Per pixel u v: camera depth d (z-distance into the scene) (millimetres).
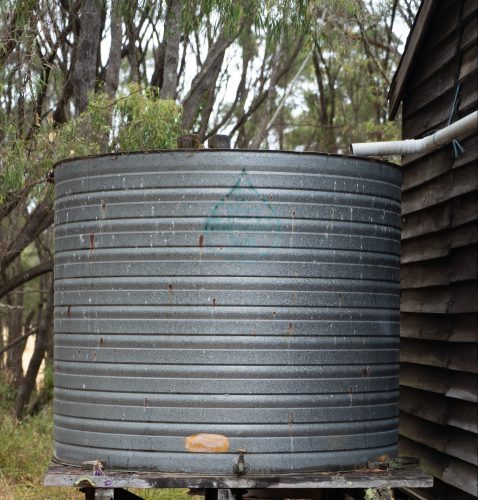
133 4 7453
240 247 3967
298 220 4035
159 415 3975
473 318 4566
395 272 4473
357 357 4156
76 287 4250
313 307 4039
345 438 4105
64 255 4352
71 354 4254
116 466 4051
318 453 4031
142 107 8156
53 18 7727
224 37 10211
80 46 9180
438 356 5016
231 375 3932
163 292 4000
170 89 9883
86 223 4223
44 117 8734
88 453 4141
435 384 5035
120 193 4121
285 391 3975
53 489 7012
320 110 18047
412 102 5770
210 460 3922
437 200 5152
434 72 5375
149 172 4062
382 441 4289
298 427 3990
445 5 5242
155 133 8180
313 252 4051
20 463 7824
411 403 5418
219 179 3984
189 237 3988
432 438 5047
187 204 4000
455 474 4695
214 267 3961
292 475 3959
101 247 4156
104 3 7598
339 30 12148
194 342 3953
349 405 4117
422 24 5387
